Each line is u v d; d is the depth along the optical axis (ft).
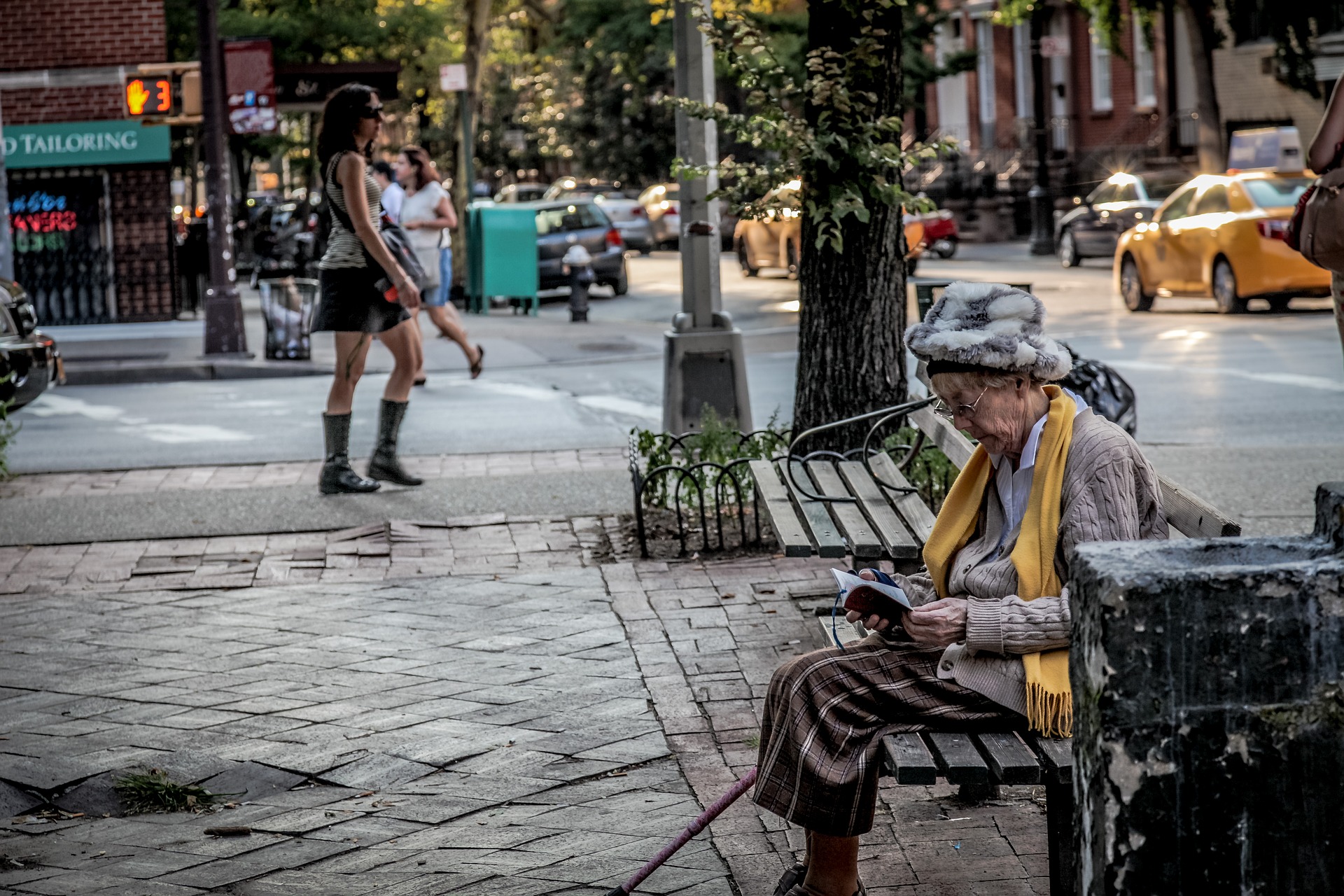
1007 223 147.74
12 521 33.58
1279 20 122.83
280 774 19.10
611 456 40.68
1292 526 29.66
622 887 14.01
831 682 13.43
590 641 24.04
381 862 16.26
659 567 28.40
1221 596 10.41
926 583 14.83
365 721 20.80
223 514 33.63
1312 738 10.50
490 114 223.71
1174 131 140.15
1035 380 13.39
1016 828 16.46
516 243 88.84
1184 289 73.26
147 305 89.61
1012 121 160.76
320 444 44.42
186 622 26.11
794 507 22.68
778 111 28.40
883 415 24.32
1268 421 42.80
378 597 27.27
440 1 140.36
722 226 139.44
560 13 158.71
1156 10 123.03
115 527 32.78
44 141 87.86
